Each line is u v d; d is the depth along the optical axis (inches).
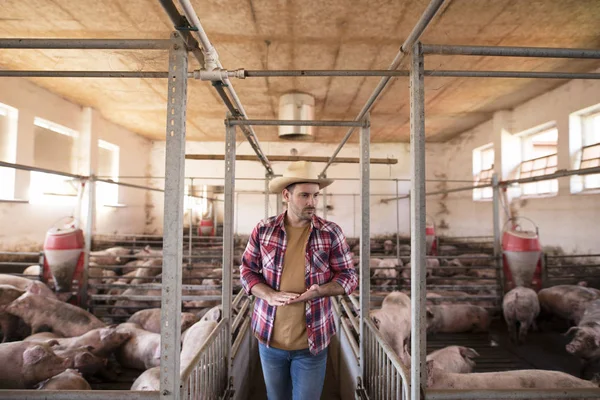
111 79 185.0
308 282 59.7
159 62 145.6
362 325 83.7
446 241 326.0
